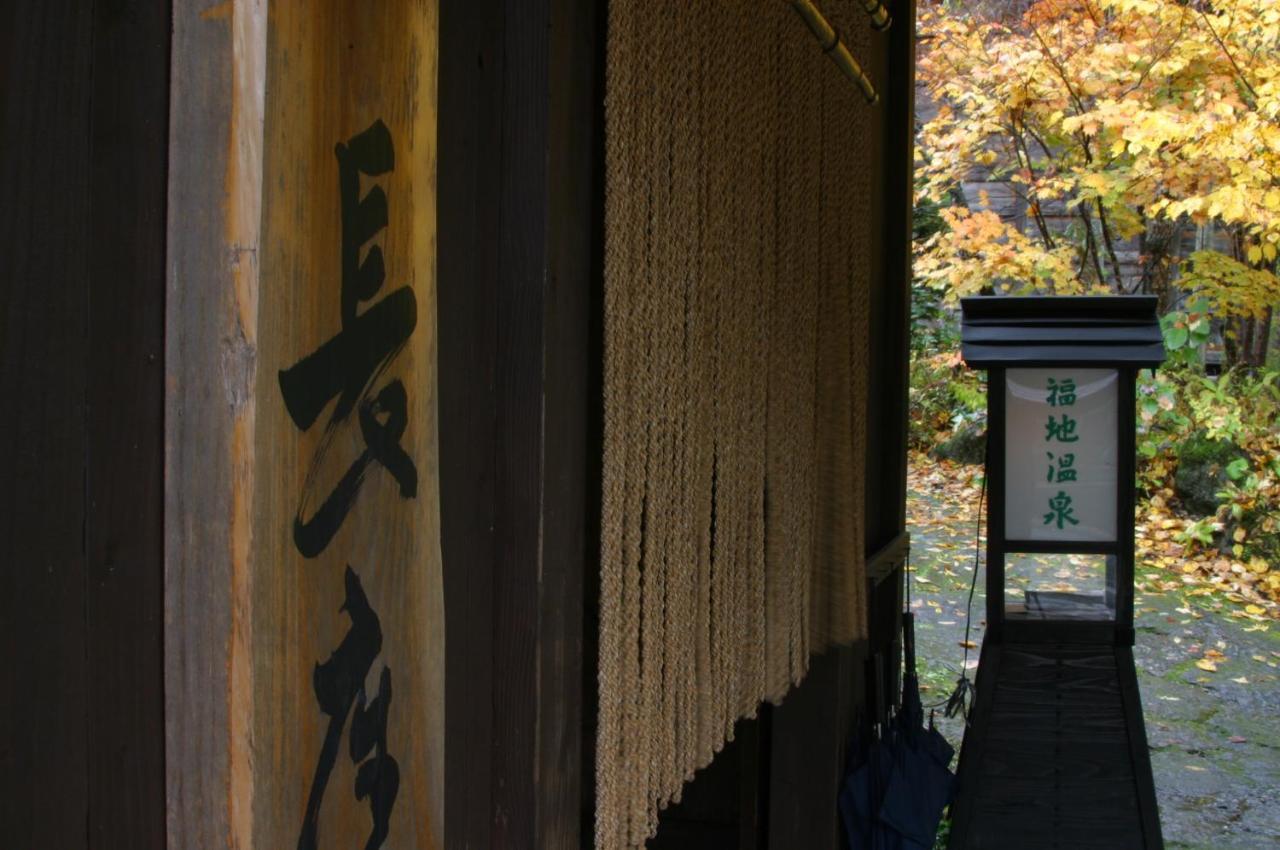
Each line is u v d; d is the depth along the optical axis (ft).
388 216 4.41
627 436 6.34
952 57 34.91
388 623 4.53
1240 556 31.14
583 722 7.98
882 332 16.87
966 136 34.14
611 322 6.06
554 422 5.77
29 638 3.05
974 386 40.83
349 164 4.16
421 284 4.66
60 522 3.13
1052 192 33.68
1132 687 15.65
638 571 6.56
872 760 14.05
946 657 24.99
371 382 4.36
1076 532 15.93
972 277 33.06
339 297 4.14
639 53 6.20
